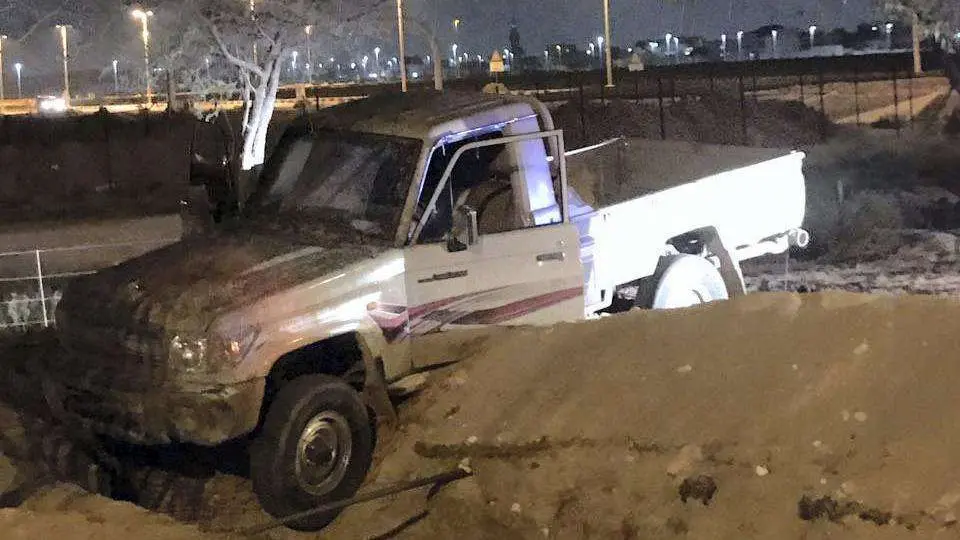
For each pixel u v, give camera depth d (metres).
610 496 5.96
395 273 7.09
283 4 24.25
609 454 6.18
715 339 6.83
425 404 7.19
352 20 25.09
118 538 5.97
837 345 6.39
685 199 9.63
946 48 32.22
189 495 7.25
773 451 5.68
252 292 6.60
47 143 32.03
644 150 11.86
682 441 6.03
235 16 24.31
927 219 18.97
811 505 5.26
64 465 7.40
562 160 8.00
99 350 6.91
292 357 6.85
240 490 7.21
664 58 82.50
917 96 36.16
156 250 7.73
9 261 18.80
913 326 6.36
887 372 5.99
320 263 6.97
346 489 6.71
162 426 6.47
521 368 7.17
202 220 9.62
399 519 6.52
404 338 7.13
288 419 6.45
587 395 6.68
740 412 6.07
